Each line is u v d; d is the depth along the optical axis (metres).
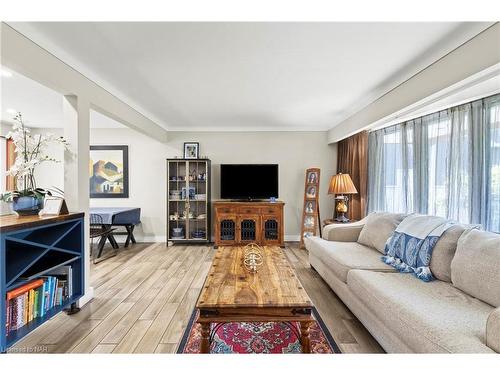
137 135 5.55
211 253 4.62
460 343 1.28
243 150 5.58
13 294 1.93
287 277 2.14
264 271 2.28
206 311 1.68
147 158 5.55
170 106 4.07
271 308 1.69
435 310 1.60
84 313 2.48
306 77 2.93
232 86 3.21
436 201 3.15
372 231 3.11
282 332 2.17
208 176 5.31
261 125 5.42
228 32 2.05
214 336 2.11
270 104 3.96
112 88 3.25
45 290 2.22
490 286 1.66
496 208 2.43
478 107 2.55
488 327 1.25
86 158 2.75
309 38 2.13
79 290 2.60
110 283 3.22
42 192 2.43
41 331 2.17
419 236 2.35
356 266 2.47
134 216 5.10
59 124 5.21
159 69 2.72
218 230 5.04
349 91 3.38
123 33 2.06
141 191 5.55
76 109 2.61
